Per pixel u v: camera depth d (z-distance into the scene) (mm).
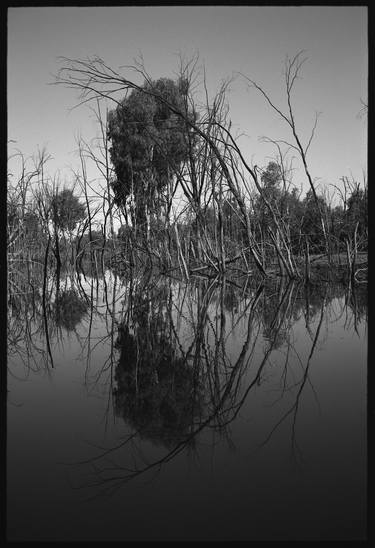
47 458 1857
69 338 4625
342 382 2910
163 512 1475
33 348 4156
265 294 8414
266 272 11883
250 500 1528
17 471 1746
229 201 12055
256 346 4070
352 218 13969
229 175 10680
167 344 4219
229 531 1377
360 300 7293
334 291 8664
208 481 1646
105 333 4863
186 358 3627
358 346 4016
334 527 1398
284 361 3494
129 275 14914
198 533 1354
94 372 3260
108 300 8078
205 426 2162
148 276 14141
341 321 5383
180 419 2277
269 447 1921
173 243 15422
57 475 1711
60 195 18000
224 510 1472
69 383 2988
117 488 1604
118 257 19016
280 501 1522
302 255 14938
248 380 2975
